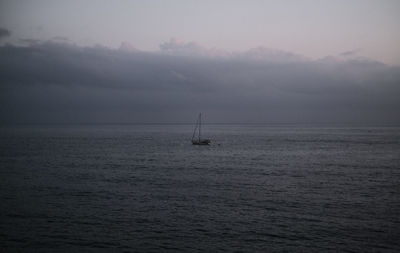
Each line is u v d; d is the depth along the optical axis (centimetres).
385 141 15325
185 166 7194
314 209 3741
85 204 3891
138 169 6706
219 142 14938
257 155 9488
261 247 2716
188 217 3438
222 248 2702
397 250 2661
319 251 2645
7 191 4506
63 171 6325
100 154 9506
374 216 3481
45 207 3738
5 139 16088
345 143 14138
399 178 5703
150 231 3044
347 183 5241
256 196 4344
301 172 6381
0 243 2736
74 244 2745
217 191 4638
